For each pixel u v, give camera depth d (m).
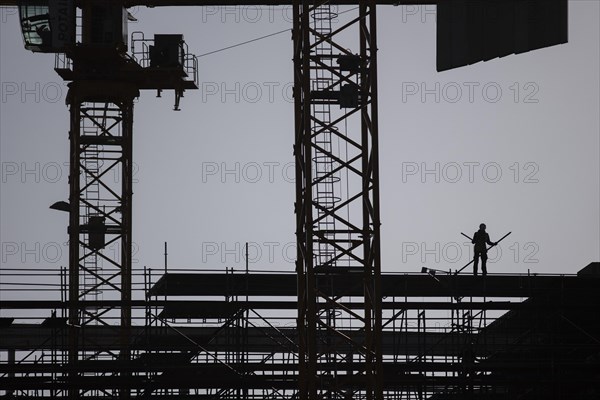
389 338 140.38
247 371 127.94
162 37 155.25
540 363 132.75
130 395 137.75
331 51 116.56
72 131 153.62
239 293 131.62
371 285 113.12
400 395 146.88
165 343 133.38
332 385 111.62
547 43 131.75
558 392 132.00
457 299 132.38
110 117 156.00
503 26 135.62
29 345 136.50
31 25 153.88
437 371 128.88
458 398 141.12
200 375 129.50
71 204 151.12
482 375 132.38
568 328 136.50
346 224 113.06
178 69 154.75
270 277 128.50
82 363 129.25
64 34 151.00
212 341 136.50
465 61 138.12
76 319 137.12
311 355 110.50
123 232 151.88
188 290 130.75
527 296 134.00
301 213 115.31
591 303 131.62
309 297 111.12
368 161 115.56
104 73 154.38
